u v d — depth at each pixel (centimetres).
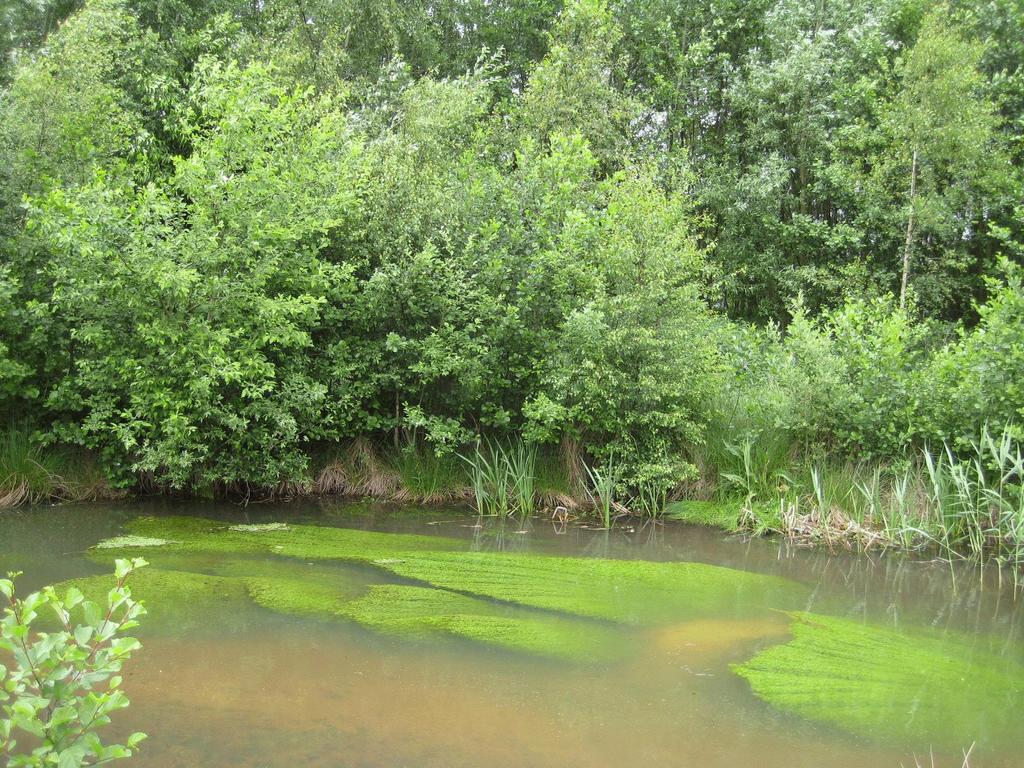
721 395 1132
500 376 1077
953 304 2039
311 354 1092
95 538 828
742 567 814
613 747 419
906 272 1792
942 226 1784
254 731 419
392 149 1155
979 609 698
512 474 1050
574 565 795
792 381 1024
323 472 1119
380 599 668
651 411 1020
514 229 1082
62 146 1045
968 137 1684
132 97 1436
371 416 1100
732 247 2075
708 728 447
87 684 273
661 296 1011
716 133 2345
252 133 1000
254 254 984
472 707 461
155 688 470
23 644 268
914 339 1065
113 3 1193
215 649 538
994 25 1975
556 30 1881
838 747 430
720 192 2020
